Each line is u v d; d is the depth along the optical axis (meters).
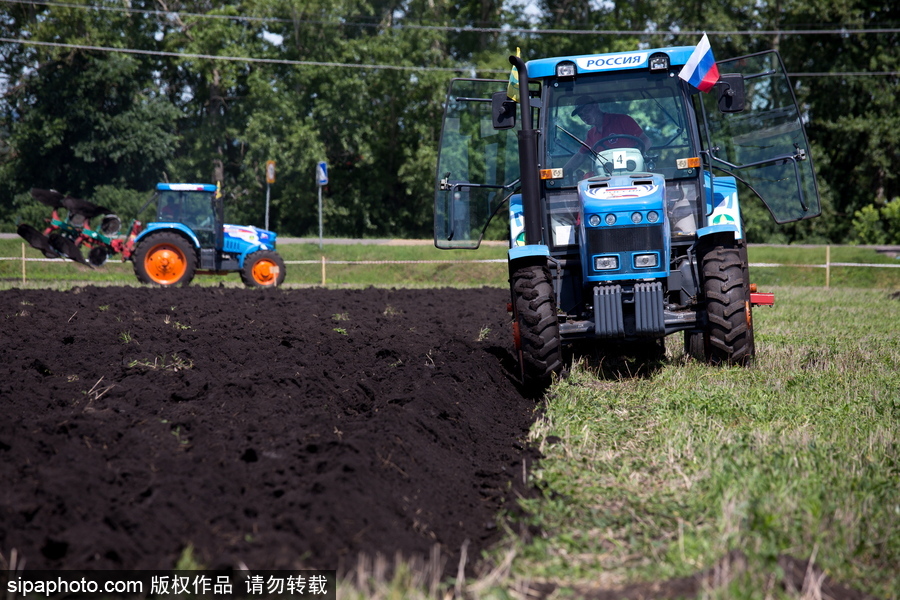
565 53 153.75
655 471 18.77
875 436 20.45
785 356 32.06
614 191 26.47
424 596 11.98
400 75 144.62
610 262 26.33
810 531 14.23
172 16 154.50
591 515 16.08
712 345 27.91
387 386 25.08
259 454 17.44
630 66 28.73
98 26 145.25
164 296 51.69
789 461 17.92
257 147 139.75
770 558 12.94
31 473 16.12
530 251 26.45
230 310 45.19
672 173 28.73
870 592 13.00
